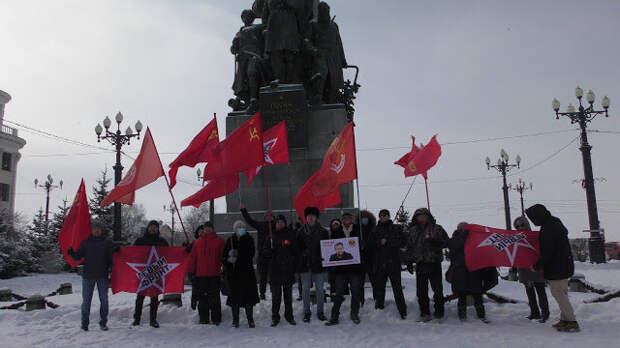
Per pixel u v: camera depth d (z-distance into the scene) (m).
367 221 9.60
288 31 14.05
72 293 15.91
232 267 8.02
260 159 8.73
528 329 7.20
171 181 8.76
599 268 22.78
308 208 8.44
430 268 7.98
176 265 8.52
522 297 10.38
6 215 29.77
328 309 8.84
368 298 9.14
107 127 23.58
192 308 9.20
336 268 8.06
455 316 8.25
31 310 10.02
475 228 8.03
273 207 13.59
